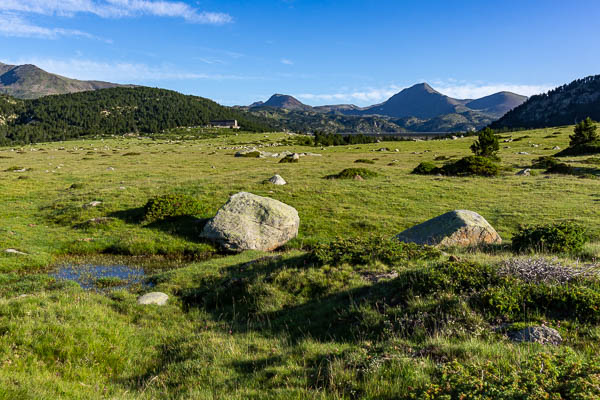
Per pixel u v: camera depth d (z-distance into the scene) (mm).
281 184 36688
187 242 22266
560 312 8219
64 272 17750
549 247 14688
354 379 6508
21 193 35719
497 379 5344
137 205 28875
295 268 13945
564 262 11242
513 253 15117
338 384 6422
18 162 68875
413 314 8961
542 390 4824
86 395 7094
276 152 88812
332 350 7965
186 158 74312
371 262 13406
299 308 11609
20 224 24828
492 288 9141
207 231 22109
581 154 59594
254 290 13281
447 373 5734
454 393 5289
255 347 9164
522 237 15680
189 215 26281
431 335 8070
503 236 21797
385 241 14742
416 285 10078
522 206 28234
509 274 9703
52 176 47844
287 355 8180
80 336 9383
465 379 5418
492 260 11836
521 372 5398
